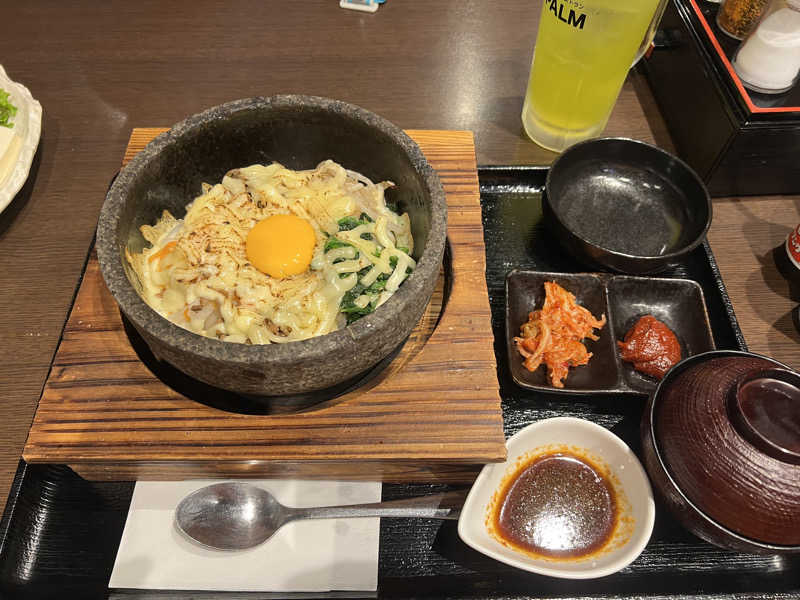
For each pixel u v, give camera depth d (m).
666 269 0.40
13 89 0.44
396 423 0.31
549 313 0.38
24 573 0.32
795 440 0.28
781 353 0.40
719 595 0.31
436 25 0.56
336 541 0.32
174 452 0.30
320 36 0.55
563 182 0.44
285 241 0.33
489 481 0.32
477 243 0.37
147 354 0.34
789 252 0.42
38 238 0.43
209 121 0.33
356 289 0.33
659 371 0.37
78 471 0.32
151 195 0.33
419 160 0.32
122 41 0.54
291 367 0.27
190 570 0.31
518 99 0.51
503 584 0.32
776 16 0.39
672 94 0.49
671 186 0.44
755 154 0.43
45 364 0.38
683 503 0.30
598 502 0.33
